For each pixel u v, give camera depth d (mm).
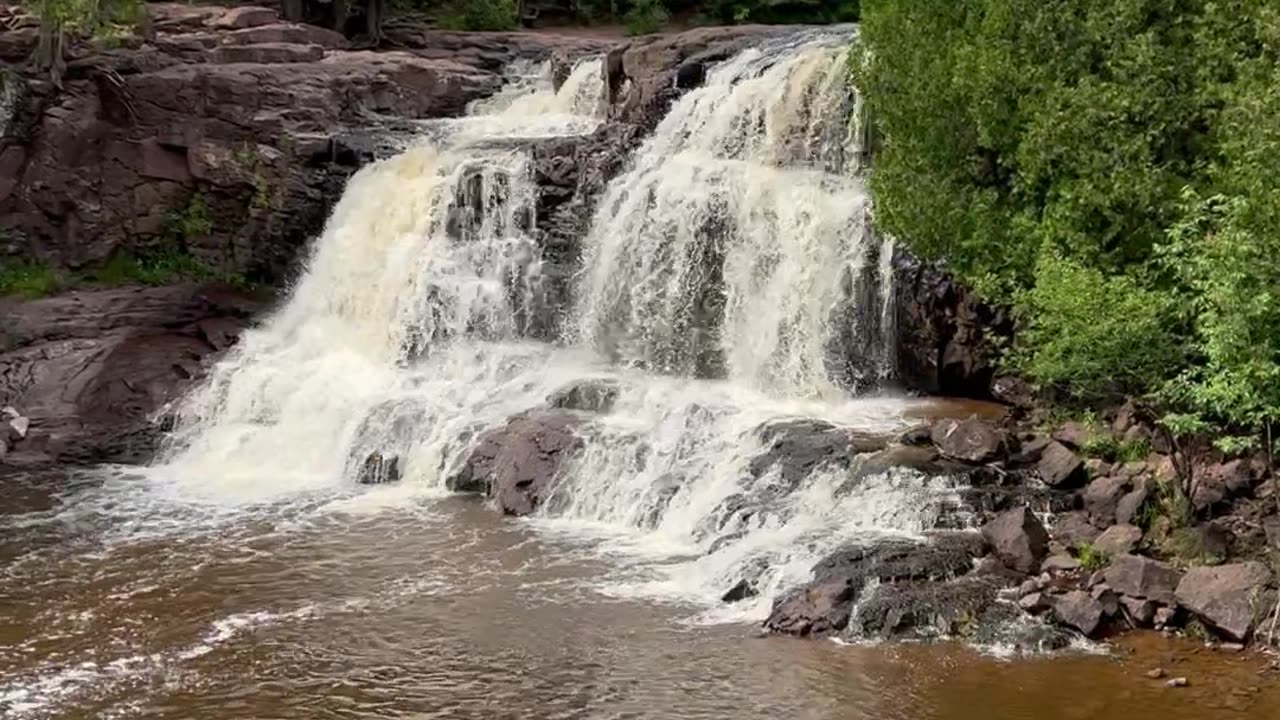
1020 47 18922
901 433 19344
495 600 16438
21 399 25844
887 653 14328
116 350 27203
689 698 13461
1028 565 15617
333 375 25984
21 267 30344
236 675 14445
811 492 17938
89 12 30266
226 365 26719
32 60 30812
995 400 21641
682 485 19125
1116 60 17844
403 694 13820
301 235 30734
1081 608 14570
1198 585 14492
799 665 14117
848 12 50625
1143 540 15758
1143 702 12898
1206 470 16438
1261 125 14930
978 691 13305
